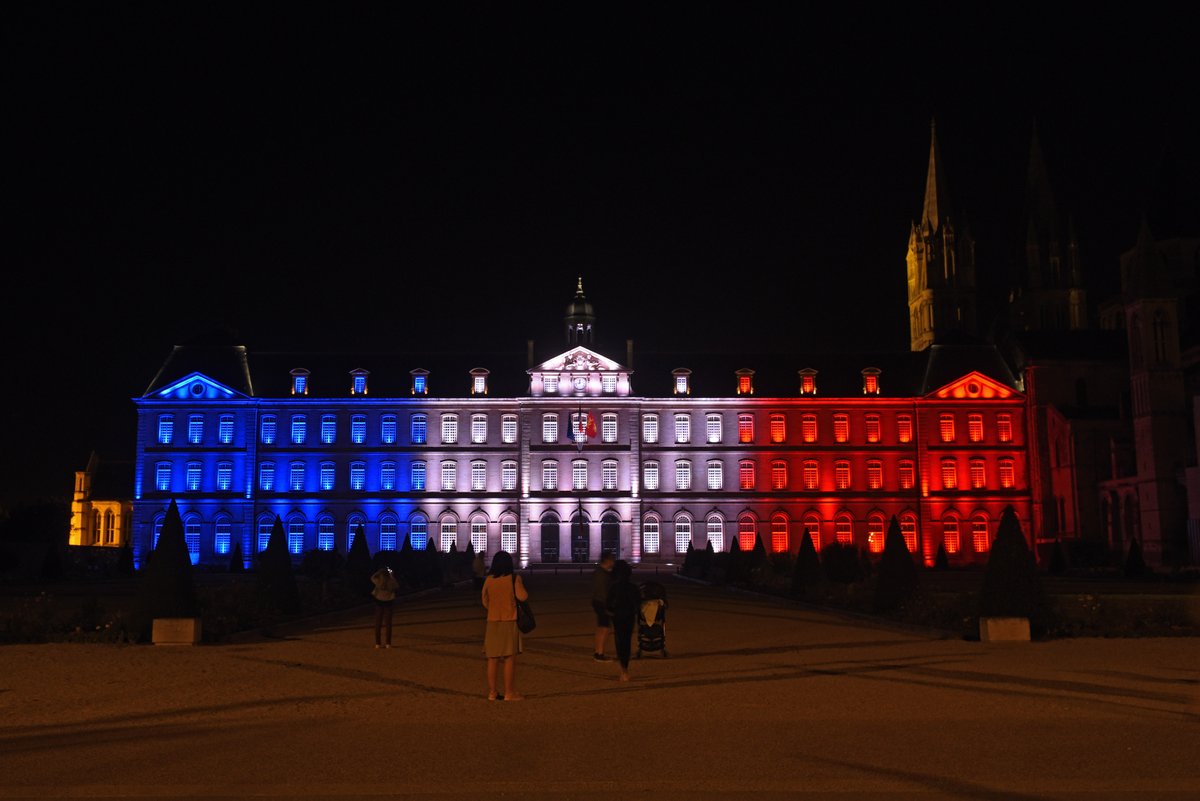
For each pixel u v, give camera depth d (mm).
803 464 113000
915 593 42188
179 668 27797
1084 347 113500
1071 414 108562
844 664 27875
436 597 62750
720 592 65000
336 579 78188
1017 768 15953
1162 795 14633
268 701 22281
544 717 20266
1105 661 27906
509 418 113062
